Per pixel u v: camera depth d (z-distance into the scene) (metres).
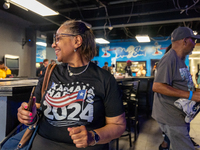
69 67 0.86
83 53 0.84
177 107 1.31
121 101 0.81
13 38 6.05
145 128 3.19
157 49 9.47
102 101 0.79
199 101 1.21
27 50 6.81
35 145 0.81
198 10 5.39
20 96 1.33
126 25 6.44
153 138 2.69
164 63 1.33
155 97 1.49
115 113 0.78
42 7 3.44
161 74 1.33
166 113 1.34
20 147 0.84
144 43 9.71
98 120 0.77
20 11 6.00
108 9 6.18
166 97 1.35
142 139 2.65
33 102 0.73
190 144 1.27
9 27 5.85
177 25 7.45
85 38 0.84
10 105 1.21
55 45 0.84
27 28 6.77
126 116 2.42
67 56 0.84
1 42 5.50
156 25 7.50
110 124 0.77
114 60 10.27
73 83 0.78
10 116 1.20
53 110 0.76
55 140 0.77
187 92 1.24
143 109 4.54
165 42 9.30
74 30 0.81
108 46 10.38
